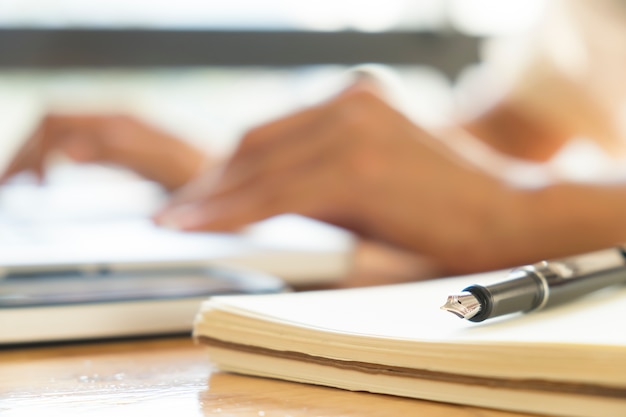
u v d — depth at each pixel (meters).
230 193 0.67
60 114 1.03
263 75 1.16
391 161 0.65
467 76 1.20
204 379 0.32
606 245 0.67
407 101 0.72
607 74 0.91
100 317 0.39
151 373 0.33
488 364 0.26
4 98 1.16
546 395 0.25
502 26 1.23
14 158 1.03
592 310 0.32
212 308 0.33
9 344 0.38
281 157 0.66
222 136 1.21
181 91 1.22
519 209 0.67
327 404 0.28
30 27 1.07
